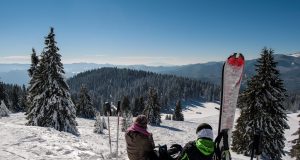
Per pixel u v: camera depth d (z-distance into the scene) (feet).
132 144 19.58
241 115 82.79
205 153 15.28
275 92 79.25
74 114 92.58
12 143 37.55
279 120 80.38
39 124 87.66
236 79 18.31
